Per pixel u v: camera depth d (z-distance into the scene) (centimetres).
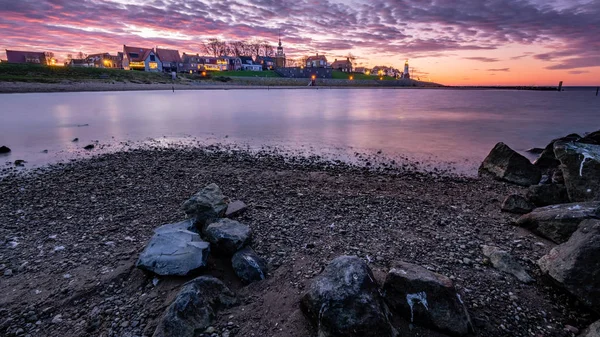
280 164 1647
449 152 2020
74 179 1309
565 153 998
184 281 568
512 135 2639
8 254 704
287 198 1068
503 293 555
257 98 7706
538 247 731
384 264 650
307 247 717
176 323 443
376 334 409
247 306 515
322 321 429
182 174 1385
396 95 11094
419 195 1151
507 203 977
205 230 688
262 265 614
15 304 535
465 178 1438
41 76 8894
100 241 757
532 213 840
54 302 539
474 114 4447
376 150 2078
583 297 496
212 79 13762
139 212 942
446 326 447
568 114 4369
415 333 448
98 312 512
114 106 4975
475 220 900
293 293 546
